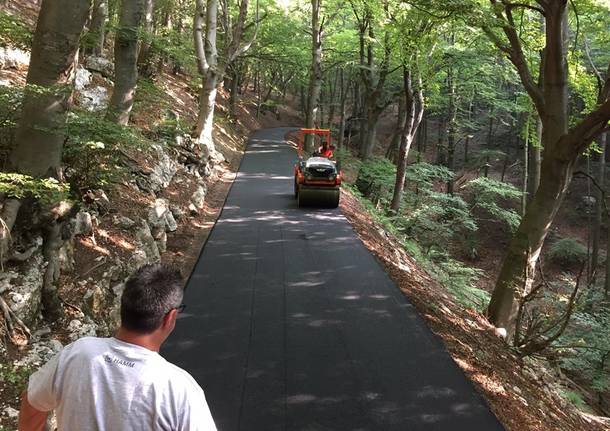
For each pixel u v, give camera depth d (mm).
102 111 11234
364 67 26516
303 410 5559
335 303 8625
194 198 13789
